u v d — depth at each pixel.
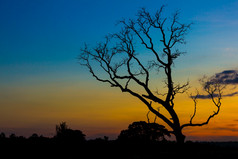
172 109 34.69
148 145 39.66
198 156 34.94
